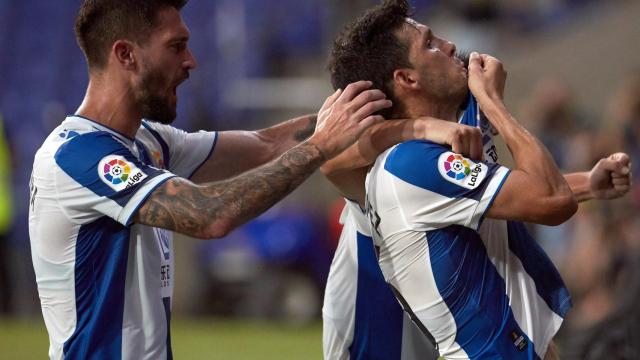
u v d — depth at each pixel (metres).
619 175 13.37
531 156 11.46
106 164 11.52
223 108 43.50
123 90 12.05
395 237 12.03
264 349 29.62
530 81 41.69
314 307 35.06
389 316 13.61
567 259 28.38
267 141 14.41
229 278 35.53
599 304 24.73
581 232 25.83
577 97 41.16
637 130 28.70
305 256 34.75
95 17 11.93
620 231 24.89
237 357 28.27
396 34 12.13
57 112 45.50
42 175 11.80
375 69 12.19
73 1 49.28
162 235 12.32
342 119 11.58
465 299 11.91
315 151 11.41
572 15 44.31
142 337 11.91
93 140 11.70
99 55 12.02
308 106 42.12
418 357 13.78
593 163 28.77
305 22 45.81
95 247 11.80
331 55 12.76
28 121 46.47
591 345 18.58
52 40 48.81
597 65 41.66
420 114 12.28
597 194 13.57
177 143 13.68
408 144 11.77
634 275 19.34
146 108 12.16
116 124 12.12
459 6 42.59
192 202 11.26
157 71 12.02
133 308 11.88
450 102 12.33
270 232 34.97
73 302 11.86
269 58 45.25
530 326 11.96
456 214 11.58
